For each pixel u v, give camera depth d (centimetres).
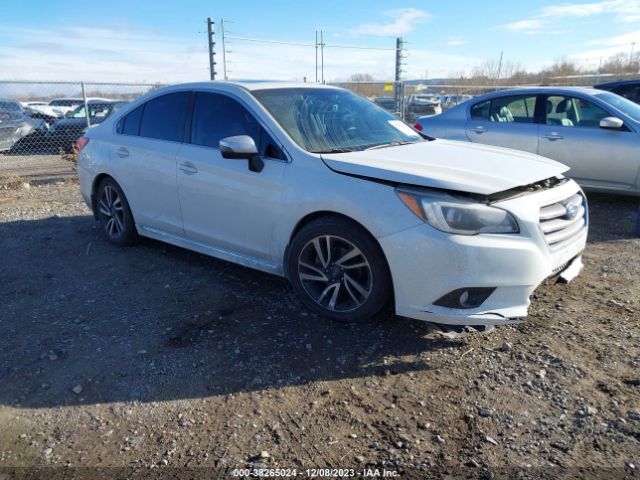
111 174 497
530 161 364
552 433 243
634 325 339
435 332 334
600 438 238
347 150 369
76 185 895
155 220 466
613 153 640
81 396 278
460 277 289
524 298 301
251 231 382
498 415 256
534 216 303
